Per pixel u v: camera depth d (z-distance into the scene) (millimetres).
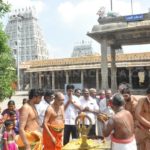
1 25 14898
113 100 7434
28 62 96312
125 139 7191
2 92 15062
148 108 9195
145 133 9289
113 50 49969
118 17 45875
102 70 48000
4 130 10867
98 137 11008
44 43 152375
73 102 13242
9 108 12234
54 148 9469
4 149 10234
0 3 14531
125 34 45500
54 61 89375
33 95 8695
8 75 15156
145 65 75938
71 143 10172
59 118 9680
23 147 8945
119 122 7176
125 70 82938
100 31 46594
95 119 13906
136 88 81562
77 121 10227
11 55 15320
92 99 14164
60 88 91625
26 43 145125
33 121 8633
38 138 8570
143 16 44031
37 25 147125
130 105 9922
